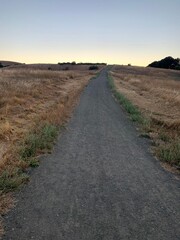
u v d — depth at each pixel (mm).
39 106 18062
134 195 6840
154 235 5234
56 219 5598
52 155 9383
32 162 8344
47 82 33250
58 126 13055
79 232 5211
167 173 8414
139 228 5430
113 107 20719
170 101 24484
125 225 5504
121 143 11336
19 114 14812
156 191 7133
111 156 9688
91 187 7152
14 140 10336
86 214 5836
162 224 5613
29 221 5480
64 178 7609
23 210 5863
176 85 54500
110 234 5199
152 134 12750
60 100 21188
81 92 29859
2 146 9688
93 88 35656
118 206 6246
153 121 15258
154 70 145000
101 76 70562
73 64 178250
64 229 5277
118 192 6953
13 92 20312
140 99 26438
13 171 7410
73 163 8789
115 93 29312
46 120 13414
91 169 8391
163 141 11719
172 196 6902
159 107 21922
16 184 6781
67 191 6844
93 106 20547
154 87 40188
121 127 14227
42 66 152500
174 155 9406
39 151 9477
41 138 10383
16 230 5184
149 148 10797
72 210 5969
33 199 6344
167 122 14562
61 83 38062
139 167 8766
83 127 13719
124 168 8633
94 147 10609
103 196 6691
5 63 187000
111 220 5660
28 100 19516
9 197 6328
